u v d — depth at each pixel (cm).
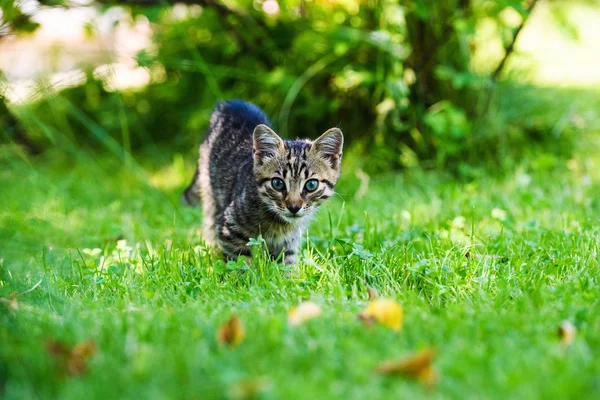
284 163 500
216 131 595
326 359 297
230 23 762
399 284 429
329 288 414
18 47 672
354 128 784
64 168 812
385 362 288
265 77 767
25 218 616
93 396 266
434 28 734
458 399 266
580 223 538
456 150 734
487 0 745
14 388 276
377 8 734
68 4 660
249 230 504
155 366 289
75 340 321
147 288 425
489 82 731
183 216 629
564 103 838
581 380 272
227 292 412
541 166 713
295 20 771
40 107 820
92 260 489
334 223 576
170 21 823
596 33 1577
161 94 877
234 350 308
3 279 417
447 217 579
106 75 697
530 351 304
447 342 320
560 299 376
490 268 440
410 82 752
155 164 818
